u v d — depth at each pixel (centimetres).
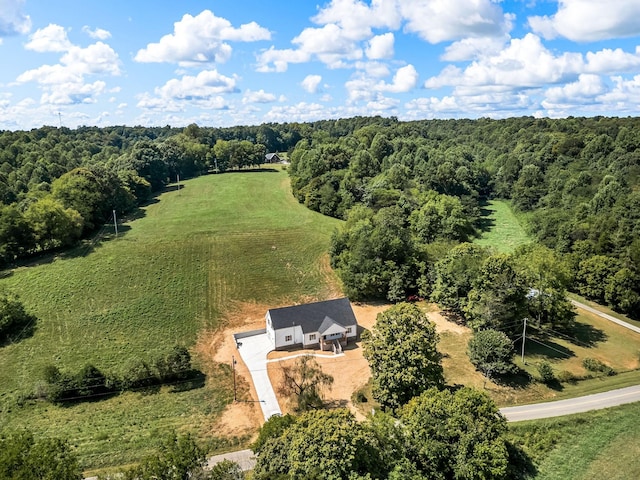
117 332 5531
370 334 4331
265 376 4797
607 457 3456
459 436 3142
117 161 12569
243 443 3738
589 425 3872
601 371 4850
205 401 4347
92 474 3309
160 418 4066
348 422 2723
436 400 3325
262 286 6856
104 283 6488
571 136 14512
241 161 15850
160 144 14700
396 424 3481
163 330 5653
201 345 5434
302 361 4494
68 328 5522
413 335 4047
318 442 2502
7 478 2336
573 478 3241
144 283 6594
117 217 9538
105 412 4162
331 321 5434
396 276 6588
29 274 6631
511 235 10088
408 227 9038
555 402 4269
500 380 4612
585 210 9144
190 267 7144
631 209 8494
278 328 5325
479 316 5284
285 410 4216
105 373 4694
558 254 7744
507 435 3622
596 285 6731
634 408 4128
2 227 6919
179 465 2523
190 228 8644
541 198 11512
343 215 9775
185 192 12125
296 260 7669
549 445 3600
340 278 7100
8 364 4878
